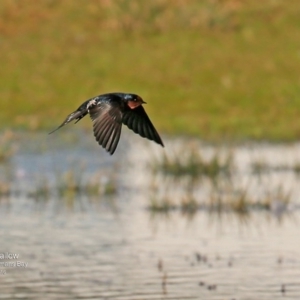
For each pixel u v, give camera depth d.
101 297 10.52
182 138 22.78
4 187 16.45
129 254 12.36
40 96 25.86
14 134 22.66
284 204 15.53
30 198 16.06
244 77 26.89
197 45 28.88
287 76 26.94
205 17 30.22
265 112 24.91
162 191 16.70
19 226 13.95
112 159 19.94
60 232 13.58
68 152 20.62
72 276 11.35
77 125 23.95
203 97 25.78
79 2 31.30
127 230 13.75
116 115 7.24
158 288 10.85
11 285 10.98
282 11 30.98
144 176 18.17
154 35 29.58
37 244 12.85
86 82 26.66
